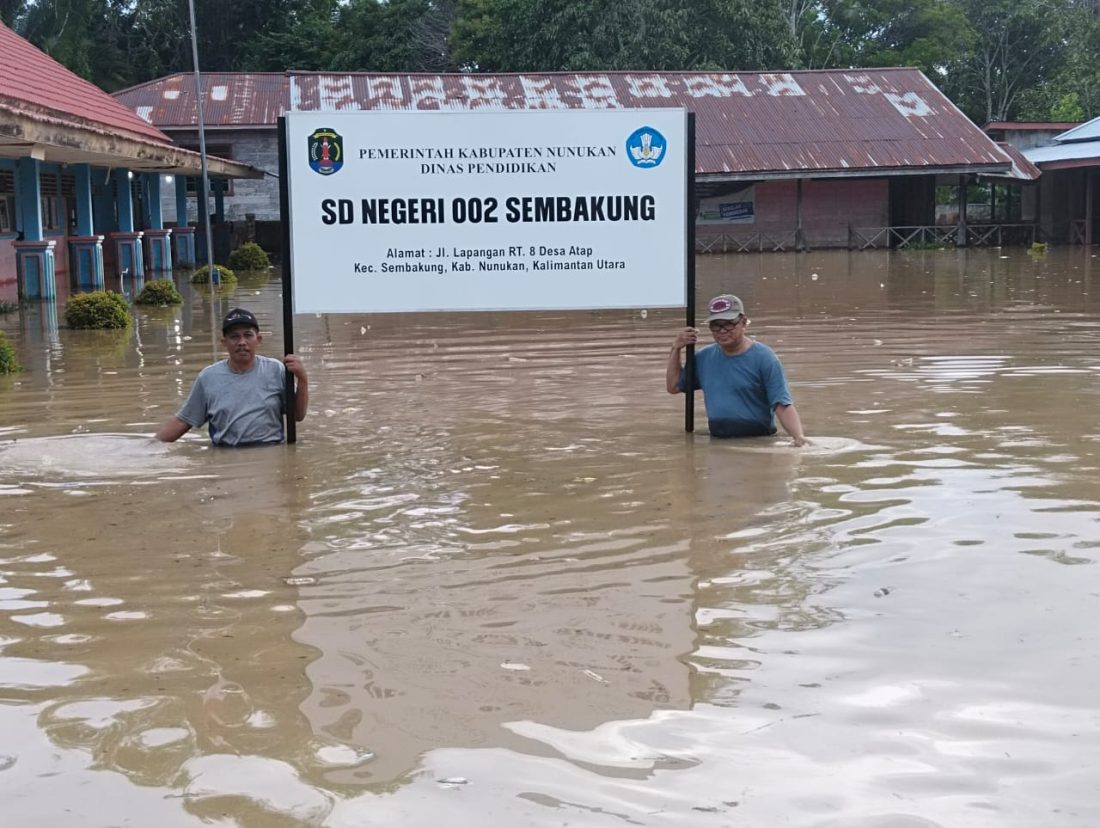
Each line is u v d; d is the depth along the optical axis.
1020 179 37.91
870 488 5.98
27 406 9.02
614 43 47.22
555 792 2.90
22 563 4.93
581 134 7.42
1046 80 60.47
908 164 36.78
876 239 38.97
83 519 5.64
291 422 7.43
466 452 7.11
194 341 13.57
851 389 9.12
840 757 3.07
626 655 3.80
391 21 57.53
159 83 40.31
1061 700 3.39
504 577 4.65
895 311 15.92
